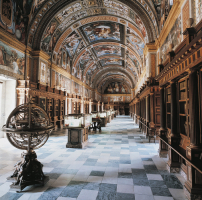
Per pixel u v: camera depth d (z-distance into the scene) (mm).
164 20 8828
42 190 3918
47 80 14477
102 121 17953
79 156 6719
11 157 6559
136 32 14586
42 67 13414
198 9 4422
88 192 3824
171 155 5086
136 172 5055
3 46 9578
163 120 6746
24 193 3775
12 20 10297
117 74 41062
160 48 10070
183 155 3918
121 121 25766
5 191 3854
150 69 10953
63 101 18109
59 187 4070
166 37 8562
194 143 3486
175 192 3824
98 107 37312
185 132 5039
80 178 4598
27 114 4141
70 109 20703
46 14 12305
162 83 6477
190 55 3451
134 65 25469
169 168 5090
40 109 4273
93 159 6320
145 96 12805
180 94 5328
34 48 12688
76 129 8141
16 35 10766
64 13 13211
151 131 9852
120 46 20625
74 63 22312
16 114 4109
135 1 10820
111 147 8328
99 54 25281
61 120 16906
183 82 5141
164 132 6672
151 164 5793
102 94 49531
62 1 12078
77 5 12836
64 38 16344
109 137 11328
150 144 9078
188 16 5145
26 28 11758
